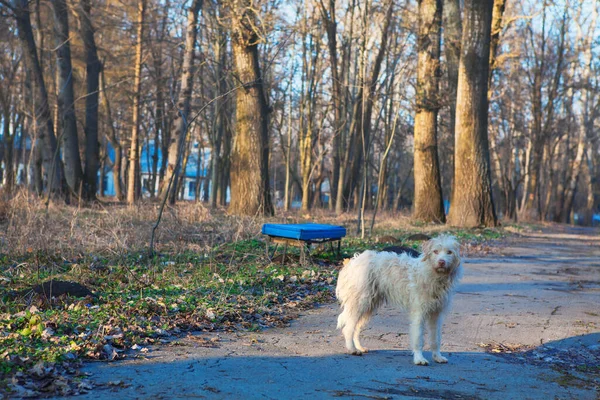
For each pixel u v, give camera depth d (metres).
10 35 37.19
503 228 29.34
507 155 56.69
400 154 60.56
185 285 10.84
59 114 31.34
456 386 6.16
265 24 25.38
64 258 12.34
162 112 45.28
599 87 50.84
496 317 9.71
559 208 61.00
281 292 11.02
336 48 41.84
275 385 5.89
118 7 36.44
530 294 12.02
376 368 6.68
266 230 14.29
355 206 45.25
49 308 8.57
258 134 26.16
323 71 45.25
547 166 67.00
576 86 49.59
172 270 12.12
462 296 11.52
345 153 41.28
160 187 32.31
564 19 48.59
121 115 48.62
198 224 18.78
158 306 8.96
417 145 31.50
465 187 28.64
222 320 8.78
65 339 6.91
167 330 7.93
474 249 20.12
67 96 30.94
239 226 17.14
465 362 7.14
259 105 26.20
